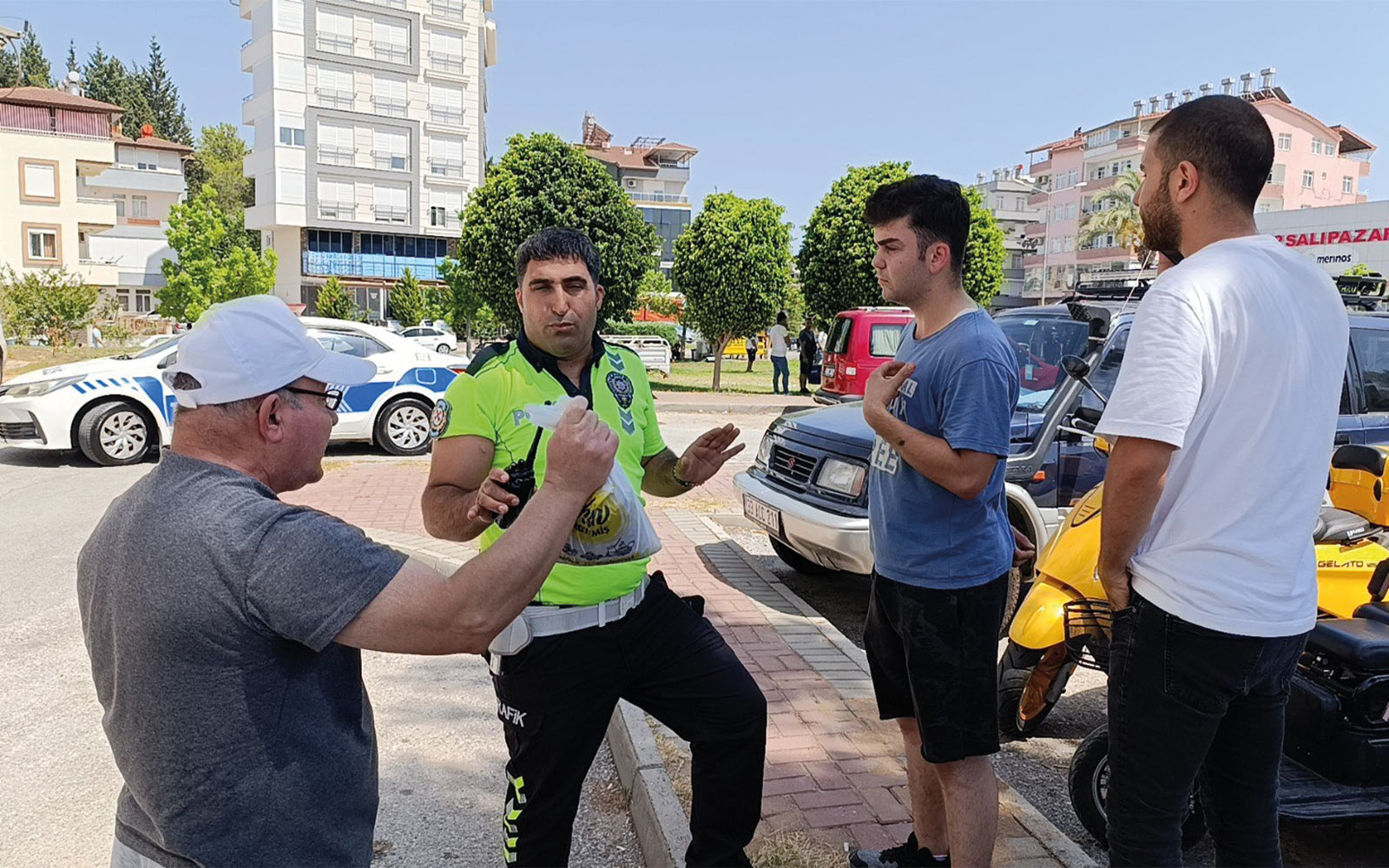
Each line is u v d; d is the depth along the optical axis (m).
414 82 54.41
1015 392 2.54
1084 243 66.75
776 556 7.48
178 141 81.69
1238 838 2.21
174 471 1.59
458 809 3.54
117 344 32.00
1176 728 2.08
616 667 2.52
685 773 3.46
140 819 1.63
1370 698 3.00
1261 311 2.00
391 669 5.03
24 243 41.41
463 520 2.38
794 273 30.69
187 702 1.50
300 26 50.75
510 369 2.51
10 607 5.72
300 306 45.72
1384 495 3.79
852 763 3.63
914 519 2.60
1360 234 37.28
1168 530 2.09
